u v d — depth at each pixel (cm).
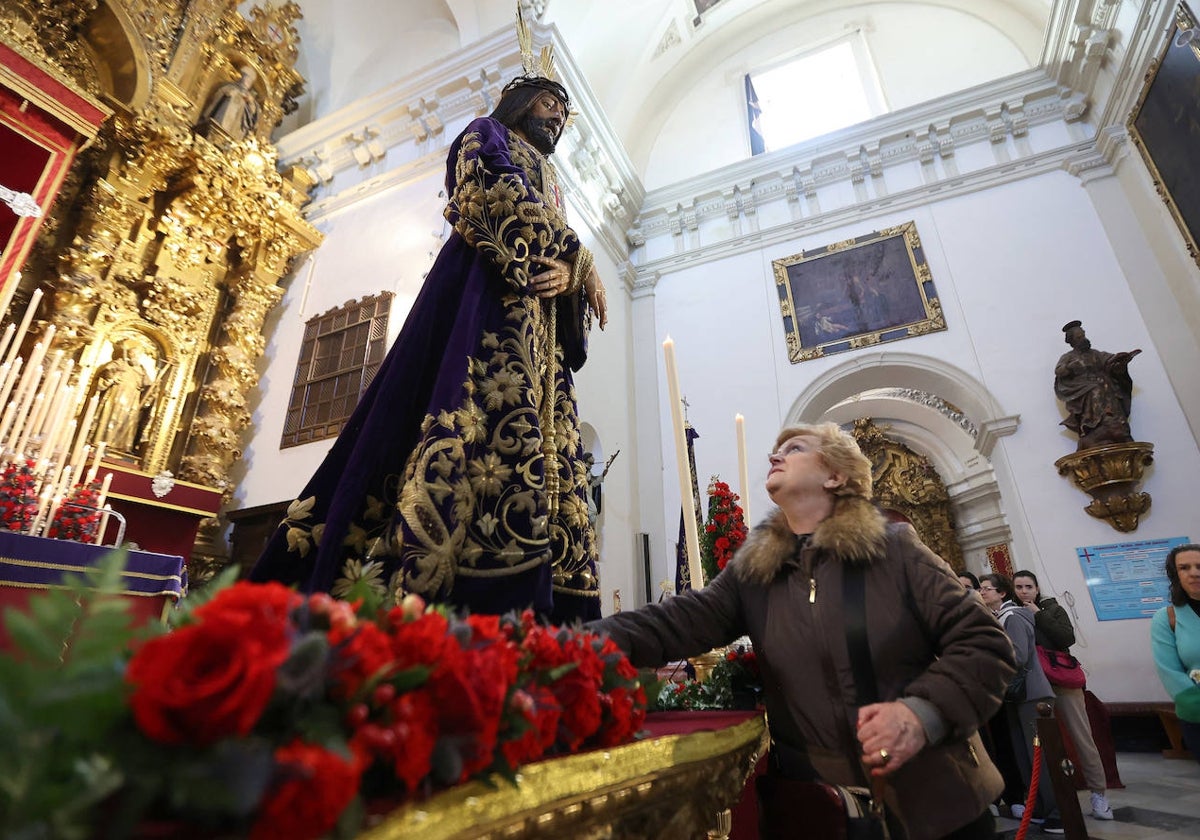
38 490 333
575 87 797
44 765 37
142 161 683
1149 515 640
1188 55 587
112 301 627
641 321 966
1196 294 655
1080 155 798
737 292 930
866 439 1058
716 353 905
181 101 739
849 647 139
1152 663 601
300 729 47
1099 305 730
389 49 920
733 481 824
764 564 160
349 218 809
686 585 297
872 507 159
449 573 118
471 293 157
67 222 643
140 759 40
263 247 777
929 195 866
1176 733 568
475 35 789
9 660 40
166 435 655
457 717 59
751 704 187
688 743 101
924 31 1016
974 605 135
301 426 694
